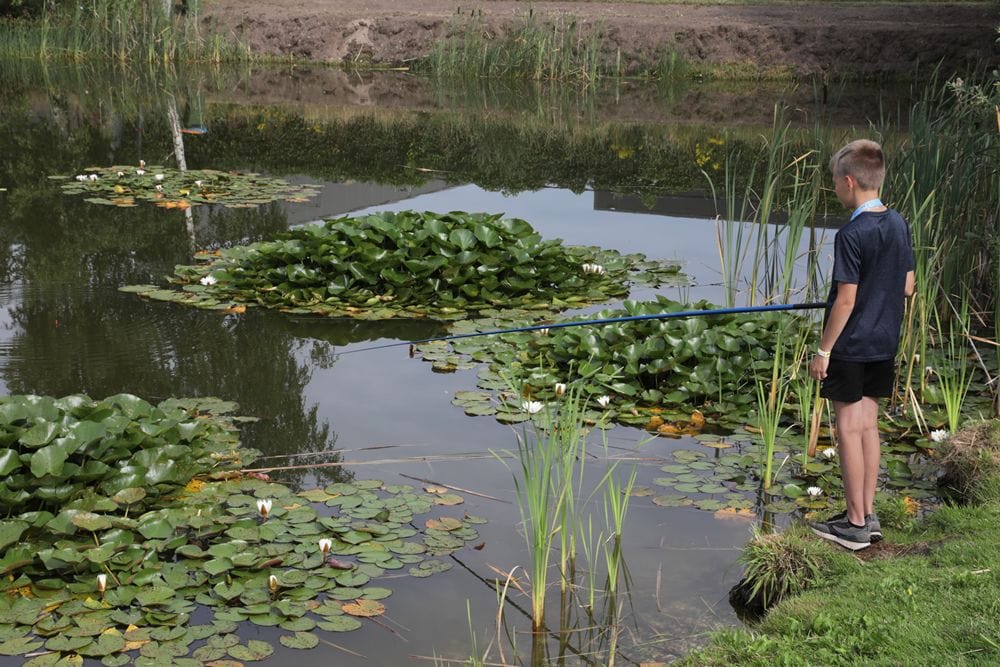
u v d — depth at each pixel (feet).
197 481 17.89
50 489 15.78
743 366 22.41
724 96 76.69
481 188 46.37
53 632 13.29
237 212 39.68
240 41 92.53
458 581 15.21
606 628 14.03
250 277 29.81
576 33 88.74
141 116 64.49
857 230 14.56
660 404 22.04
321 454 19.56
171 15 90.27
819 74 84.17
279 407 21.77
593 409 21.70
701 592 14.98
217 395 22.35
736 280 25.91
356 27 94.79
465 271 29.14
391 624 14.05
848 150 14.82
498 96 77.05
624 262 32.55
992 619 12.18
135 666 12.67
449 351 25.09
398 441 20.18
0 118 62.18
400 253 28.91
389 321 27.63
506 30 91.20
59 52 89.61
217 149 54.54
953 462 18.34
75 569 14.87
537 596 14.10
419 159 53.16
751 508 17.60
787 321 23.77
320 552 15.66
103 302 28.78
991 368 23.67
